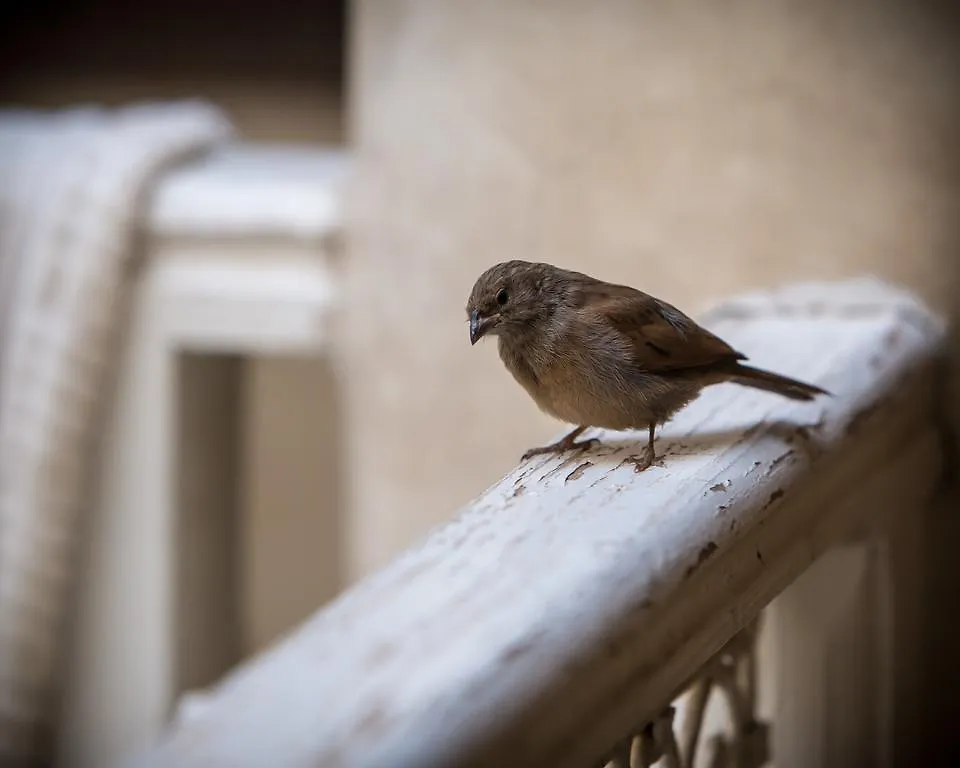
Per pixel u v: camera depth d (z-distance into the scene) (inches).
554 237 86.6
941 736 81.7
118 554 107.3
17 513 102.8
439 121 88.1
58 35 136.6
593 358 72.0
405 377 90.2
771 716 78.7
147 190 101.8
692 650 68.2
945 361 80.7
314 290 96.8
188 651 111.5
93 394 103.1
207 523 115.5
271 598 138.9
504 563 66.9
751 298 82.8
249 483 135.8
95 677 108.9
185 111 115.0
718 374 72.6
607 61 85.0
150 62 134.4
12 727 104.3
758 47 82.9
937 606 81.1
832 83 82.1
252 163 109.7
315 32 128.8
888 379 77.6
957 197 81.1
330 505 136.3
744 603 69.7
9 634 103.7
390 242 90.0
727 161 83.7
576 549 67.2
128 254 102.1
